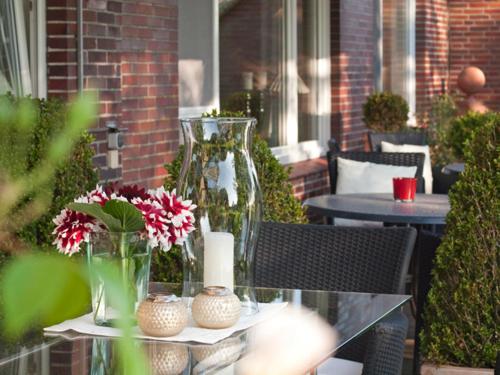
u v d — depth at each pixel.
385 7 12.18
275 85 8.66
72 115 0.43
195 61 7.26
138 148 6.21
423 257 4.16
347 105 10.09
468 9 14.81
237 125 2.38
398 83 12.70
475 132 3.91
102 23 5.64
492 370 3.77
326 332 2.41
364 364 2.92
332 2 9.81
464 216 3.86
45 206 0.44
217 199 2.39
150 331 2.25
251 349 2.20
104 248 2.14
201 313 2.35
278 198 4.44
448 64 14.92
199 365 2.04
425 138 9.05
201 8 7.29
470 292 3.82
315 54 9.56
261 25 8.37
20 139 0.46
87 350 2.09
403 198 6.07
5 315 0.37
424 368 3.86
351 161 7.33
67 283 0.36
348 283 3.54
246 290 2.51
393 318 3.00
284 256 3.63
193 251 2.44
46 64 5.45
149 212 2.16
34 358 2.01
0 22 5.23
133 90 6.14
